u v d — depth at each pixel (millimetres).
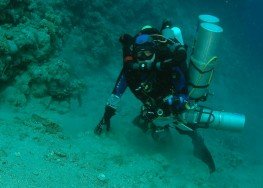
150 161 3451
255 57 16281
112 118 4719
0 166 2318
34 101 4117
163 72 3166
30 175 2359
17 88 4012
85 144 3348
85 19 7766
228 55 13672
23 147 2719
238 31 18031
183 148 4477
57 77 4375
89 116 4598
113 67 8211
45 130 3248
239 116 3816
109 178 2793
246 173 4758
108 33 8117
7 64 3795
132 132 4266
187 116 3750
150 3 10883
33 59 4242
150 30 3299
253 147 7465
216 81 11352
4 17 4379
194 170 3908
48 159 2680
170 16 12133
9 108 3717
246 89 12266
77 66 6922
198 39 3410
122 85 3566
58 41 5340
